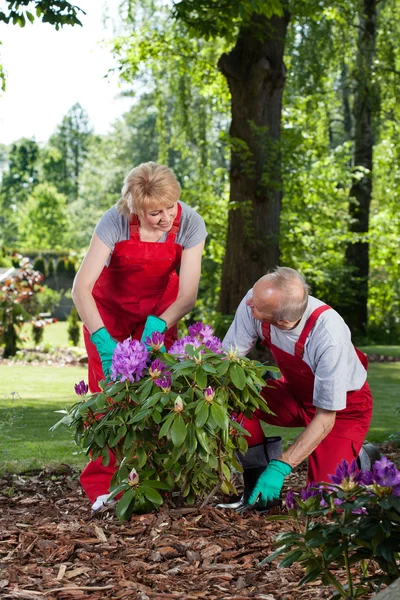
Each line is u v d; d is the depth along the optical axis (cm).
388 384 995
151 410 291
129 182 320
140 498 305
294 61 1386
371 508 202
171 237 351
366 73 1598
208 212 1667
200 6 960
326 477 326
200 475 315
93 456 318
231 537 297
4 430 577
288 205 1597
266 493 302
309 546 199
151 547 285
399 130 1972
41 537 297
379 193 2355
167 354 306
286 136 1361
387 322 2020
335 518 203
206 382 294
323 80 1516
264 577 257
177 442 287
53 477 423
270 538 297
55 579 256
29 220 5850
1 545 291
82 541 292
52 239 5722
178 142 1702
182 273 357
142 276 357
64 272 2598
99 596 242
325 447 330
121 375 304
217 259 1719
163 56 1556
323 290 1886
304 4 1234
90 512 340
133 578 256
